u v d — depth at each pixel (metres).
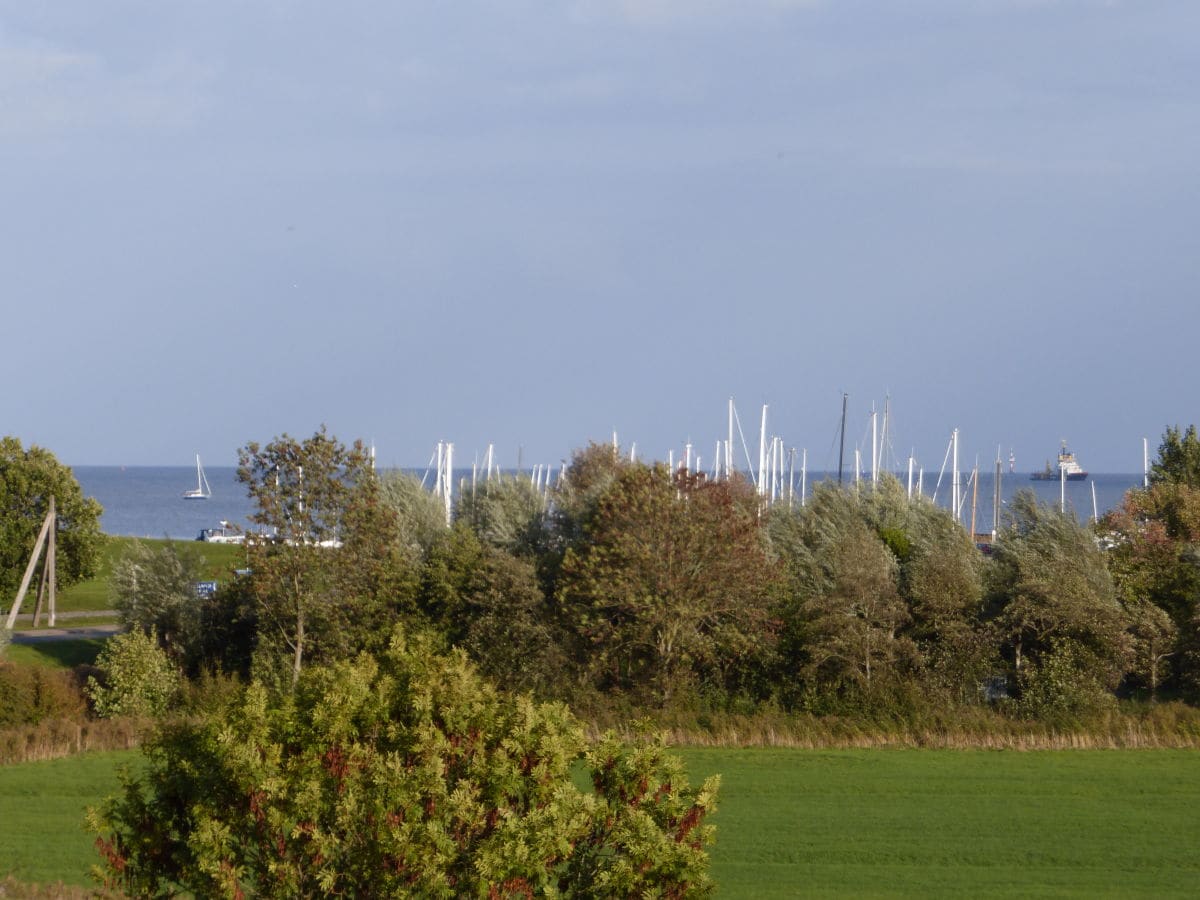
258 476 166.50
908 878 82.44
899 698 151.75
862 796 108.31
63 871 83.88
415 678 49.53
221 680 157.62
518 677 159.88
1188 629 171.75
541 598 168.00
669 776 49.47
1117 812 101.81
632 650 164.50
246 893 46.28
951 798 107.38
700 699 155.12
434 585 172.50
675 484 169.25
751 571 162.38
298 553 163.12
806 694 156.12
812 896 78.06
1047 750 130.00
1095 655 161.50
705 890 48.31
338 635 162.75
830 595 165.25
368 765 46.47
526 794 47.41
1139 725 134.50
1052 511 182.25
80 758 127.19
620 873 45.97
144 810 47.34
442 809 44.97
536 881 45.47
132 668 152.50
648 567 159.75
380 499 179.38
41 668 155.38
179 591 180.88
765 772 118.81
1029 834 94.75
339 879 45.06
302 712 48.62
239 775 45.00
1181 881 81.75
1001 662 164.88
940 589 168.62
